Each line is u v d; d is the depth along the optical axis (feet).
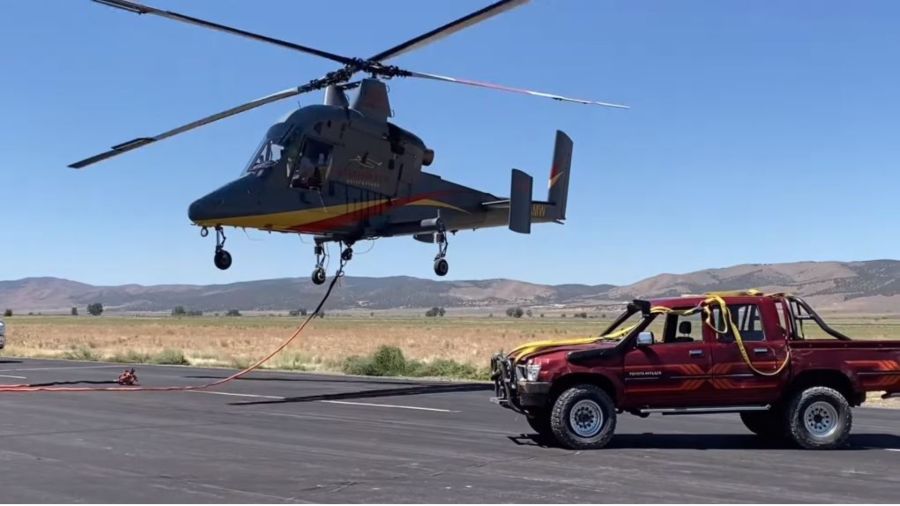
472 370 83.92
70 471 31.45
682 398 37.78
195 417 47.96
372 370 85.56
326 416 48.75
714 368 37.81
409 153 63.98
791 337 39.04
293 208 56.49
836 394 37.76
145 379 75.61
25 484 29.01
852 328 322.14
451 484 29.37
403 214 64.44
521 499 27.07
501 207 71.51
